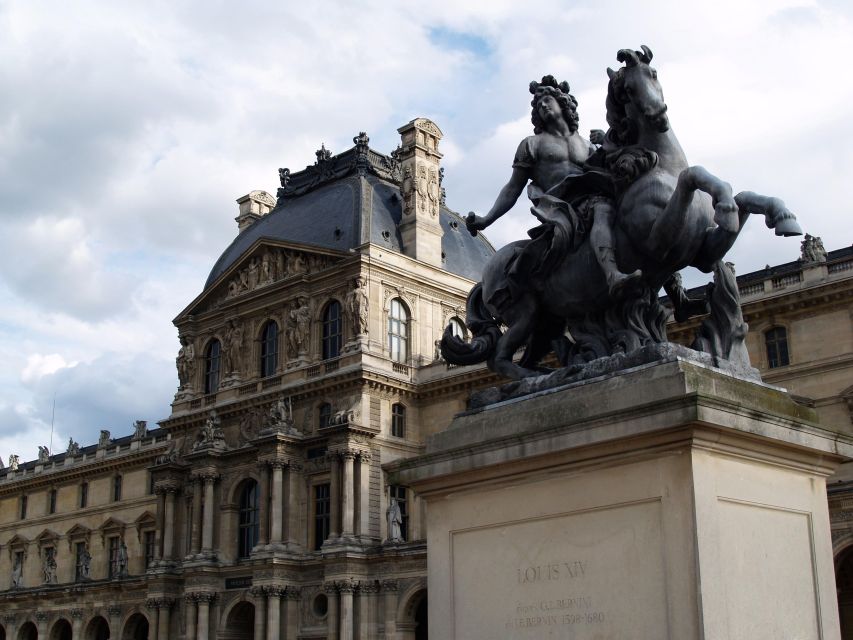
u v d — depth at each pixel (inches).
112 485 4485.7
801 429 344.8
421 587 2741.1
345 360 3095.5
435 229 3447.3
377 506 2970.0
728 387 341.4
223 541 3193.9
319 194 3580.2
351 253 3149.6
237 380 3395.7
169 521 3376.0
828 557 355.6
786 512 345.7
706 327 391.9
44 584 4126.5
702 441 314.7
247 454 3198.8
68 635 4079.7
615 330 394.3
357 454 2957.7
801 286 2474.2
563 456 342.0
